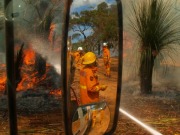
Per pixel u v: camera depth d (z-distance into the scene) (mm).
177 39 8547
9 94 1397
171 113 6312
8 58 1380
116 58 1878
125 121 5715
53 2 8422
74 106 1517
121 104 7074
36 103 6898
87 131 1501
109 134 1661
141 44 8586
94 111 1548
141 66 8664
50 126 5320
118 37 1707
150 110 6547
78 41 7344
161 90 9094
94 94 4551
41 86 8391
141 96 8086
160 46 8523
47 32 8914
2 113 6055
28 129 5109
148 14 8477
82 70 4582
